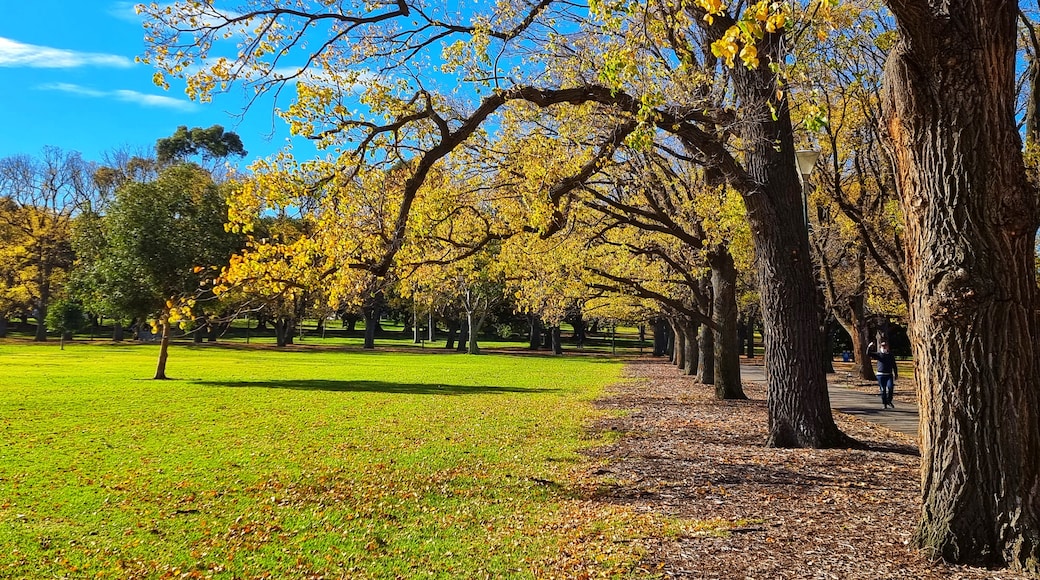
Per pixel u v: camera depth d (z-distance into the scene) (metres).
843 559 5.59
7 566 6.17
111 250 28.09
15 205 58.06
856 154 14.95
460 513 7.97
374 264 9.27
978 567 5.09
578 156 11.06
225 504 8.44
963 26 5.05
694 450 11.74
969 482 5.21
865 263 26.44
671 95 10.65
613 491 8.87
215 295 8.51
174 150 67.50
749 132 11.52
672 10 8.63
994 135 5.07
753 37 4.39
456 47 8.78
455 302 59.78
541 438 13.80
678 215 19.31
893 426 15.30
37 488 9.16
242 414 17.20
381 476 10.12
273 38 8.70
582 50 10.77
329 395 22.33
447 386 26.95
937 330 5.32
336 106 8.35
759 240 11.75
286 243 8.90
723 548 6.08
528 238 14.80
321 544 6.80
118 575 5.97
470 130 9.45
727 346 21.23
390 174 9.62
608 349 74.25
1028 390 5.12
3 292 55.62
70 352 45.19
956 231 5.15
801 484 8.81
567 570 5.77
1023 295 5.13
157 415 16.69
